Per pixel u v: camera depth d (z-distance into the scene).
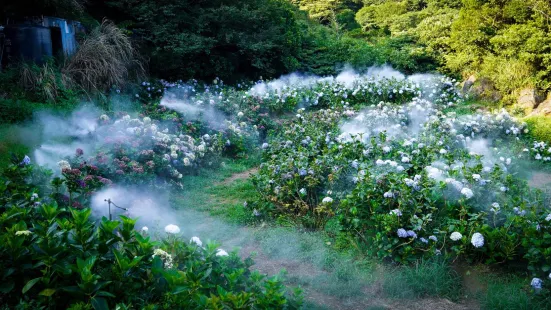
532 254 3.90
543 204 5.21
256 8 16.44
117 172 5.59
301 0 31.56
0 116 7.83
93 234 2.64
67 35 11.10
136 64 12.91
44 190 4.43
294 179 5.62
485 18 17.34
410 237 4.26
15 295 2.44
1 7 10.71
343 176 5.68
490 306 3.60
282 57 17.03
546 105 13.94
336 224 5.21
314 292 3.86
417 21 26.19
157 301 2.57
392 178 4.66
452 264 4.26
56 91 9.34
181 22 14.65
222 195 6.61
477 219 4.49
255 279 2.84
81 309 2.18
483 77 15.96
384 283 3.95
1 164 5.95
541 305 3.58
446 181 4.82
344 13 29.94
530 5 16.25
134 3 14.31
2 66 10.03
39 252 2.46
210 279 2.90
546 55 14.55
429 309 3.64
